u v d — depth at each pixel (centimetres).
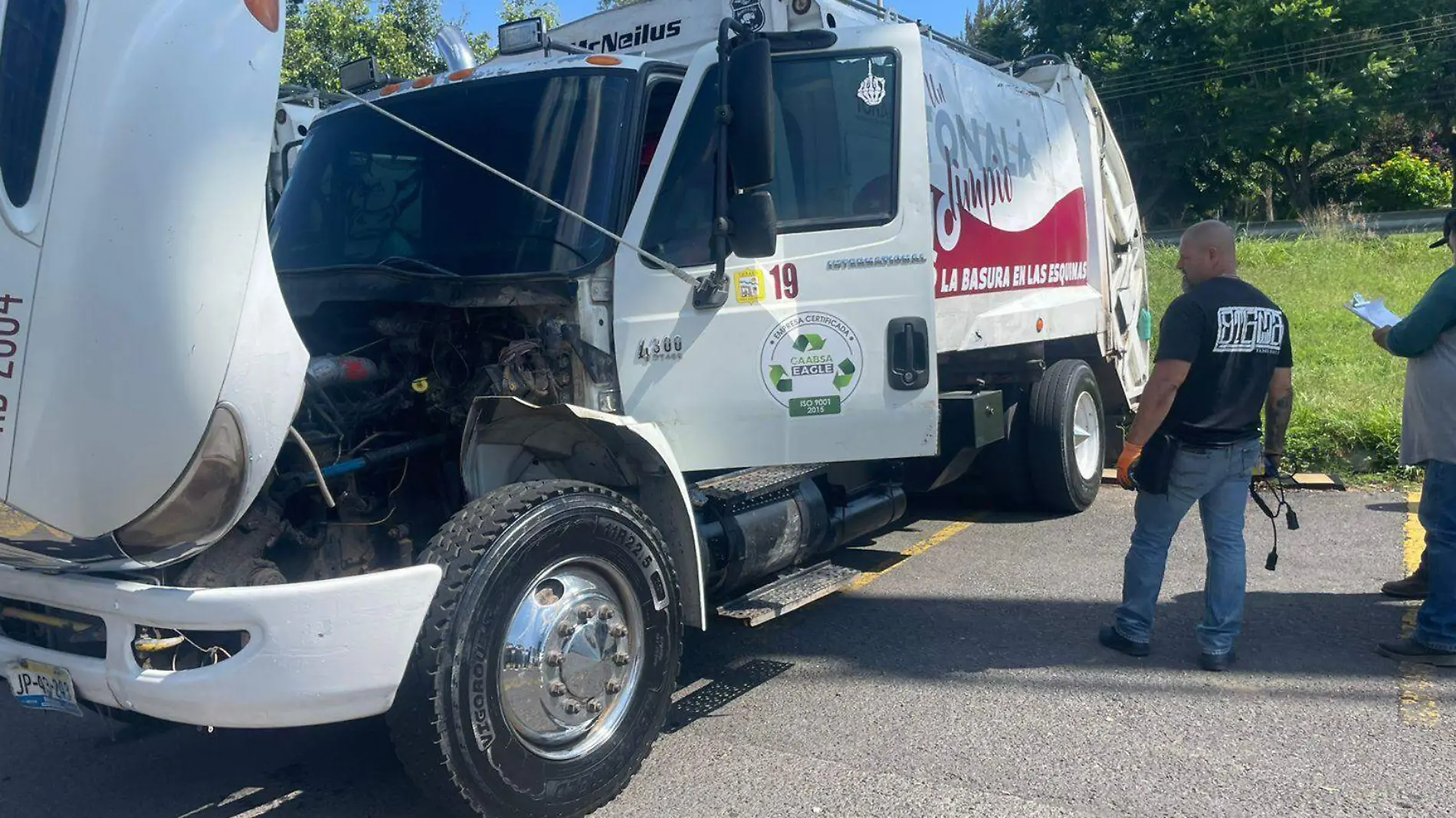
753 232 400
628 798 387
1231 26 2891
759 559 470
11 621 369
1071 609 568
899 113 450
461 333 430
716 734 437
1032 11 3322
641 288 430
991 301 622
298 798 399
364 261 452
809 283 447
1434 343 474
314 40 1602
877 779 393
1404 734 415
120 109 289
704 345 438
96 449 296
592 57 461
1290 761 396
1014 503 764
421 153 464
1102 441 802
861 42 455
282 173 578
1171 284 1496
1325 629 527
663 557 398
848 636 544
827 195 452
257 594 307
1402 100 2984
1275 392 501
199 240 299
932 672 493
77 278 289
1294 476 821
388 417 414
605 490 384
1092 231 808
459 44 572
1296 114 2909
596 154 436
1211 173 3303
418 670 328
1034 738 423
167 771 426
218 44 306
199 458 306
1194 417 468
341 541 389
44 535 311
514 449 415
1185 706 446
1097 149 823
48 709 355
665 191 441
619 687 384
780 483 477
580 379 423
